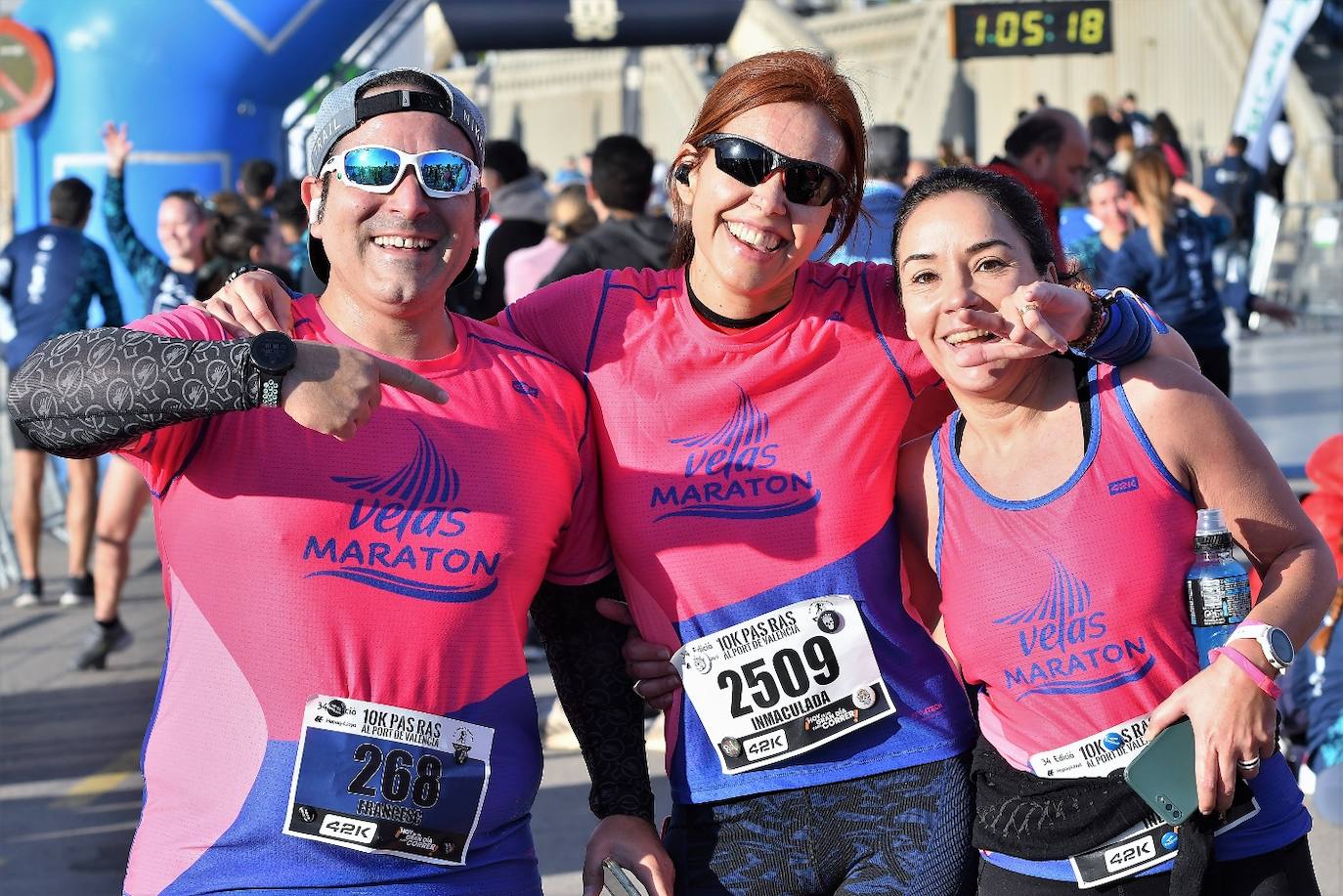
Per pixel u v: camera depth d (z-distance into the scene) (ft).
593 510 8.11
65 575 27.43
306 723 7.02
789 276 8.11
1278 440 31.89
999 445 7.60
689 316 8.18
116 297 26.00
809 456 7.99
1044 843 7.40
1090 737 7.33
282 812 7.00
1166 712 7.06
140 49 42.83
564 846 14.08
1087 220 23.95
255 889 6.97
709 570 7.96
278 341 6.52
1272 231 52.06
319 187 7.68
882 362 8.17
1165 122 50.06
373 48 54.90
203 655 7.16
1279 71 52.65
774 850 7.96
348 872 7.00
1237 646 7.00
